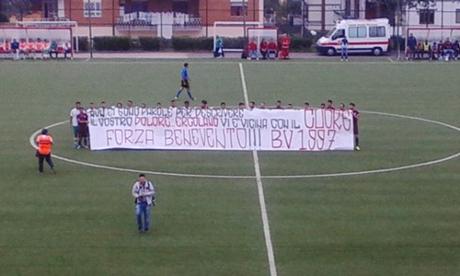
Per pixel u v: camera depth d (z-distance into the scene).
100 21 117.19
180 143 49.72
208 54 103.25
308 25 129.75
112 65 87.88
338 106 64.06
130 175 43.25
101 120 49.56
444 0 119.50
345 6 130.75
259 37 99.56
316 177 43.03
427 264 30.41
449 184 41.62
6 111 61.84
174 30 116.38
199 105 63.34
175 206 37.38
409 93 71.12
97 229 34.03
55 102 65.62
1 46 97.88
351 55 102.06
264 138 49.75
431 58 97.00
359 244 32.38
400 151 49.41
